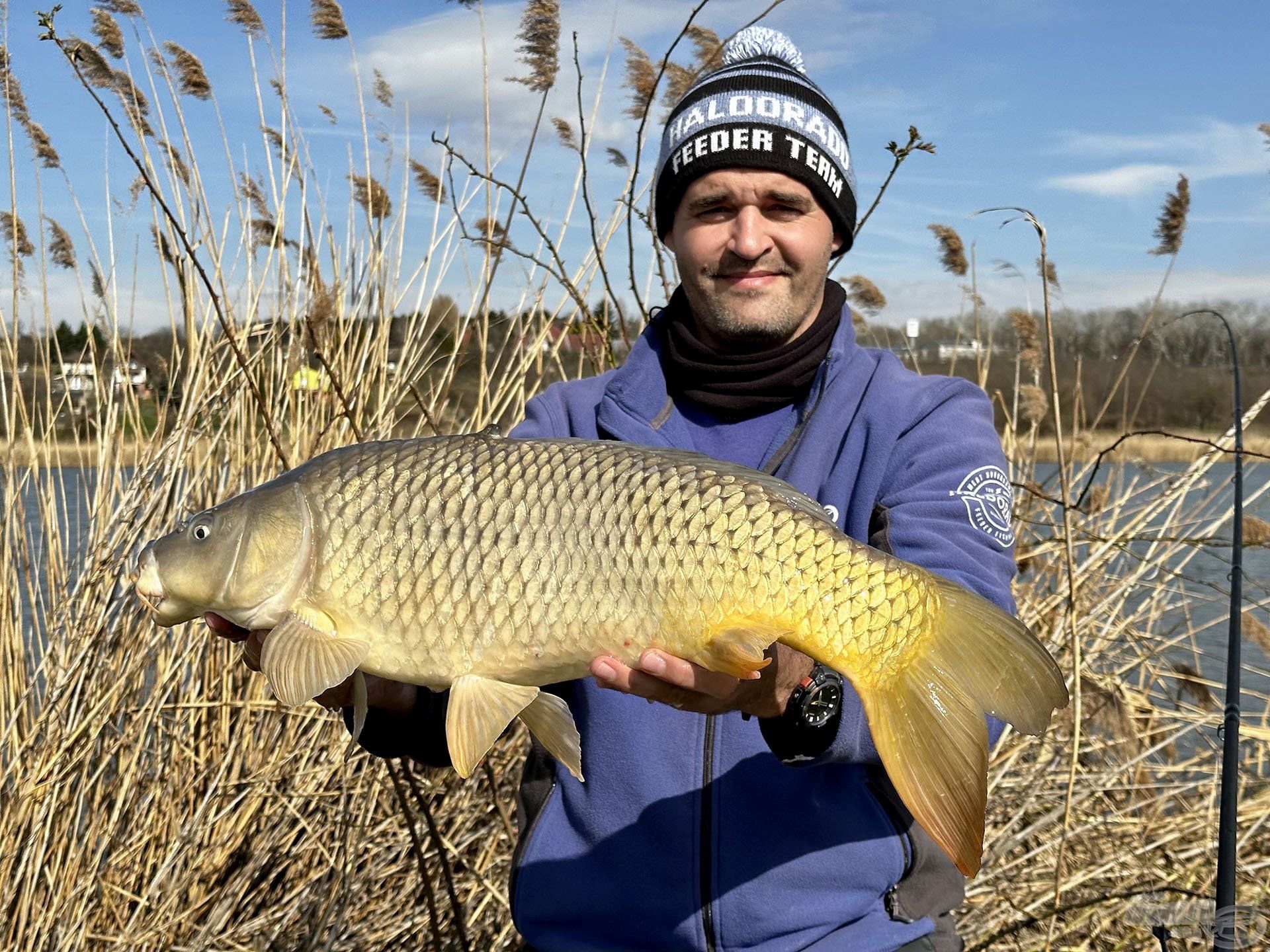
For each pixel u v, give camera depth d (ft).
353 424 4.69
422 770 5.27
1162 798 5.66
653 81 5.83
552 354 5.82
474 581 2.60
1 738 5.03
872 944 2.89
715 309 3.44
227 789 5.18
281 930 4.88
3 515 5.51
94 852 4.99
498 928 4.91
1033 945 4.80
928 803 2.35
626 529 2.54
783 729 2.71
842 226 3.68
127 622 5.16
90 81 5.83
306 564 2.68
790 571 2.46
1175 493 6.02
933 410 3.23
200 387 5.58
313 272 5.10
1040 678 2.34
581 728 3.21
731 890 2.95
